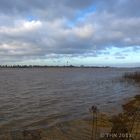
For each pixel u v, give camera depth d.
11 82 65.31
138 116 12.89
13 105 24.78
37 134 12.25
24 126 15.30
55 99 29.02
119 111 18.86
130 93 33.88
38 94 35.16
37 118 17.91
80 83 58.09
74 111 20.42
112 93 34.66
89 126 14.04
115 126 9.72
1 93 37.19
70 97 30.78
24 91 40.09
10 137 12.50
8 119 17.72
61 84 55.75
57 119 17.28
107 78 77.06
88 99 28.52
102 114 17.16
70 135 12.52
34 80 74.12
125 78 62.25
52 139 11.82
